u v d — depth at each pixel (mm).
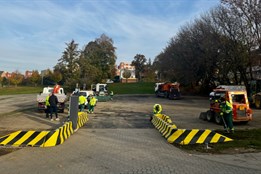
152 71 129625
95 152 9906
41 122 18750
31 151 10008
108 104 38344
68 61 74375
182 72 56969
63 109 25156
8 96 58719
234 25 39219
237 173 7469
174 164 8336
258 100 30719
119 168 7891
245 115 18031
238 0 37844
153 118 18594
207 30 46531
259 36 36844
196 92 65062
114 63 96125
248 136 13148
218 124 18266
